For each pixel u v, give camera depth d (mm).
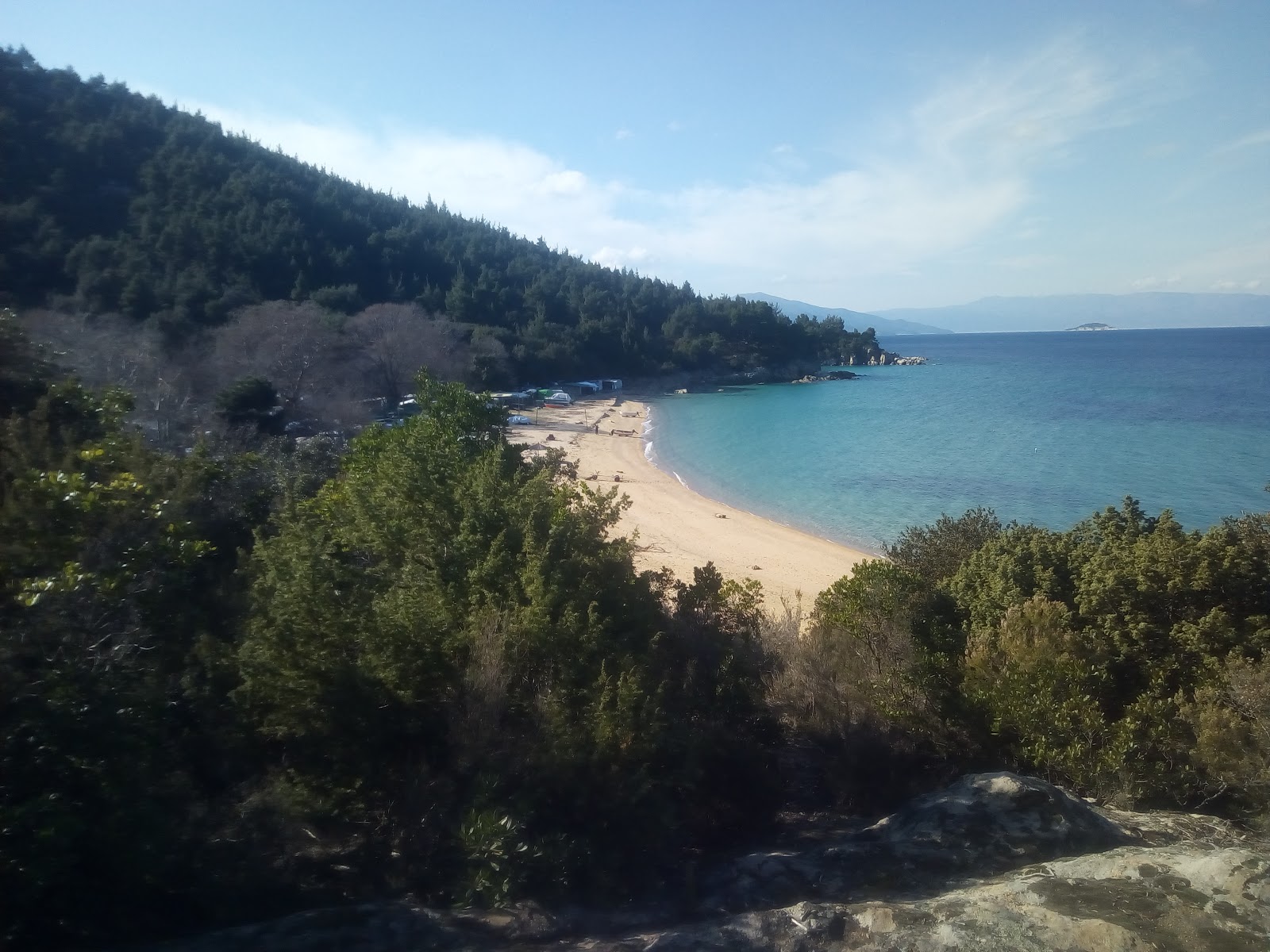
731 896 5309
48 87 69375
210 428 26500
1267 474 41531
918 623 10258
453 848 5625
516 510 8859
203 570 9641
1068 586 11164
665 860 6277
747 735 8125
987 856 5582
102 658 5727
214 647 6797
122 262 48344
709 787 7422
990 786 6320
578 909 5270
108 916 4688
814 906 4445
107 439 8453
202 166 78125
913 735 8461
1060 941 3857
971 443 56375
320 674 6320
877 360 151500
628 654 7066
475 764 6027
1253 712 7270
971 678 8406
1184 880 4461
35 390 9883
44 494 5926
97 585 5738
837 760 8312
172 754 5934
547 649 6781
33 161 58000
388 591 7504
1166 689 8914
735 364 123000
